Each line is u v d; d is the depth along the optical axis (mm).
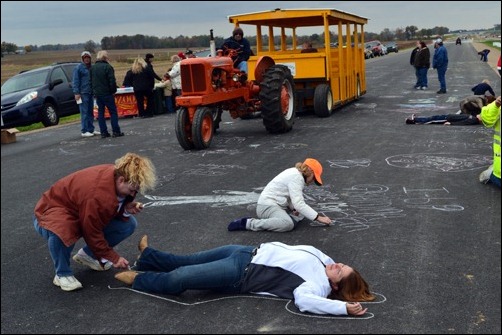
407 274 4062
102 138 11859
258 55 13984
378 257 4402
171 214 5863
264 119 10555
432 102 15008
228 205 6078
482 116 6074
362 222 5258
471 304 3566
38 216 4074
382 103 15258
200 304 3744
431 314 3457
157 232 5297
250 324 3428
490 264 4176
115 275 4164
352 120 12133
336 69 13516
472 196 5922
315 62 12562
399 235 4867
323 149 8891
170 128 12906
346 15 13898
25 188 7574
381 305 3604
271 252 3834
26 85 16250
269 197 5199
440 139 9289
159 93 16469
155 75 16156
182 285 3803
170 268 4117
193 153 9227
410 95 17141
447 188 6273
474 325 3307
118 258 4066
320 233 5016
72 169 8727
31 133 13859
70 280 4090
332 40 14477
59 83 16234
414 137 9602
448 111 13023
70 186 3994
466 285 3844
